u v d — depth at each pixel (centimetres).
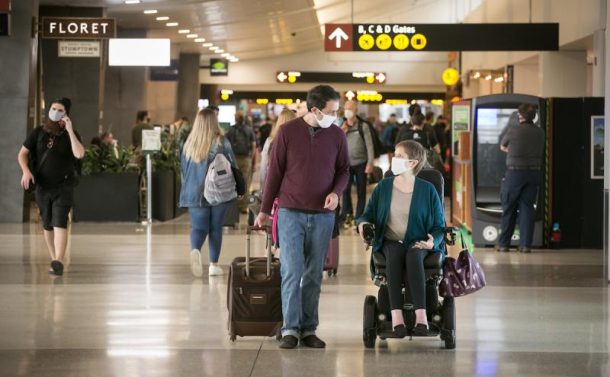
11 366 745
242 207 2180
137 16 2898
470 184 1628
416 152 801
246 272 828
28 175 1195
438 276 793
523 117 1502
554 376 726
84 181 1938
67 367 743
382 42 2355
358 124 1716
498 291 1120
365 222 802
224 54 4525
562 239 1591
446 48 2348
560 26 2503
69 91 2595
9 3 1827
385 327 809
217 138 1193
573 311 992
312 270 816
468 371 737
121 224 1911
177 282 1163
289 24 3638
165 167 2036
